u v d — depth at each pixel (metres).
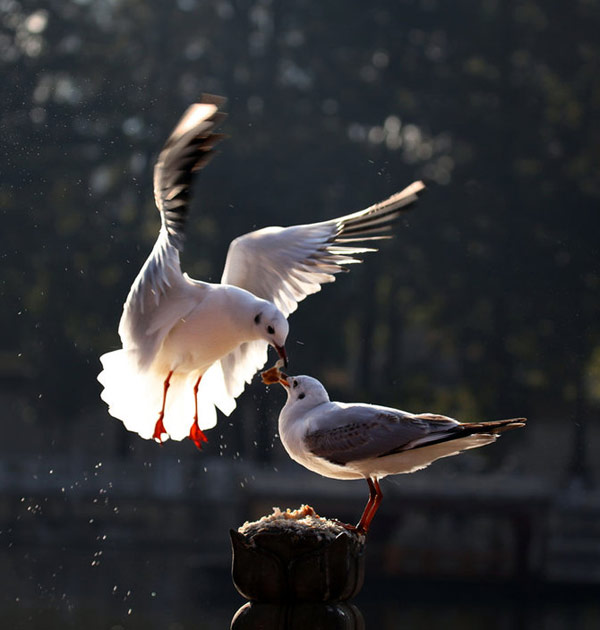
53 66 33.41
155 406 6.93
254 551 4.92
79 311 33.44
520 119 35.44
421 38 37.66
